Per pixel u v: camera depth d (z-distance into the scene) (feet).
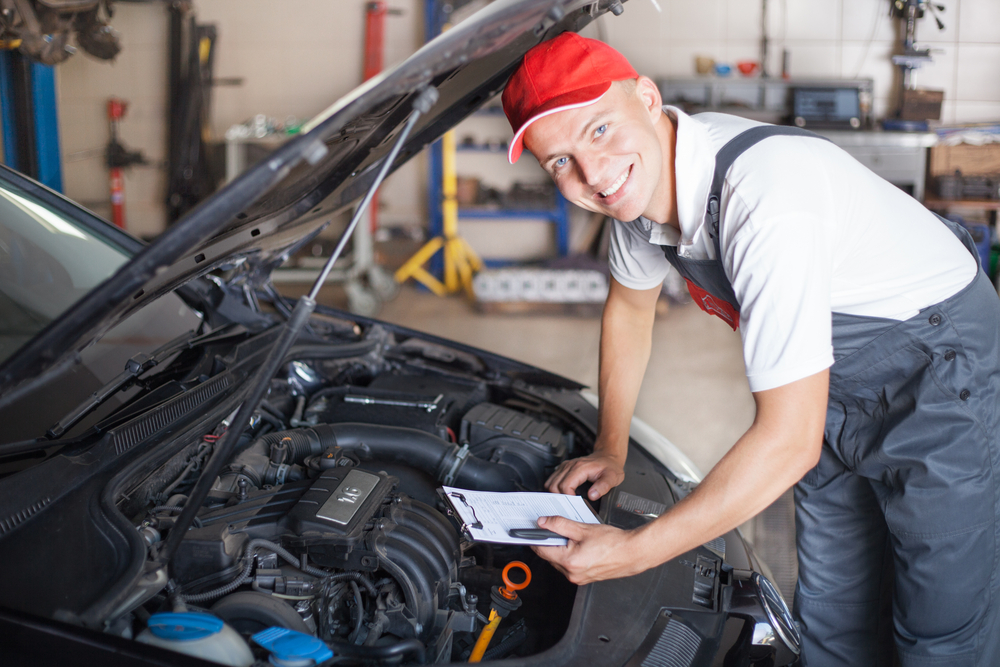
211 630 2.68
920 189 17.10
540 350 14.42
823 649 4.94
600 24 18.74
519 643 3.56
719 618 3.50
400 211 20.20
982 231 16.16
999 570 3.96
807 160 3.26
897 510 3.98
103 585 2.78
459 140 19.65
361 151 3.73
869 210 3.52
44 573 2.80
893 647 4.84
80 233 5.29
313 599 3.24
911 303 3.70
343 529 3.27
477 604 3.83
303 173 3.50
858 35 18.42
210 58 18.60
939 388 3.73
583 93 3.19
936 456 3.77
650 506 4.07
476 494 3.59
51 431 3.71
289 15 19.22
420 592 3.26
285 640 2.72
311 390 5.45
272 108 19.69
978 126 17.84
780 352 3.00
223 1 19.16
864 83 17.69
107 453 3.48
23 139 12.57
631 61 18.93
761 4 18.40
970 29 18.30
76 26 12.39
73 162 19.88
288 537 3.34
